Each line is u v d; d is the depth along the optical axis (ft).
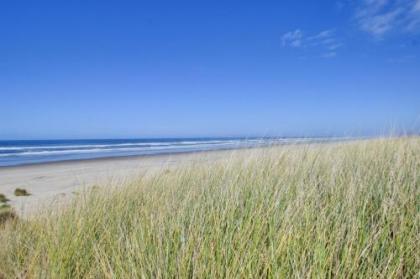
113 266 8.46
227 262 7.37
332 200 10.37
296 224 8.40
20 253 10.95
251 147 22.33
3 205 23.12
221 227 9.20
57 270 8.89
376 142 22.07
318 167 15.62
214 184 14.90
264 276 6.99
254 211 9.70
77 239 10.40
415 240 7.54
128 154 108.06
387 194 10.57
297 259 7.06
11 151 139.33
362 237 7.81
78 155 109.09
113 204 13.96
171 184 16.52
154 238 9.02
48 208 15.78
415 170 12.48
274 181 13.43
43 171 56.54
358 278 6.61
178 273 7.39
